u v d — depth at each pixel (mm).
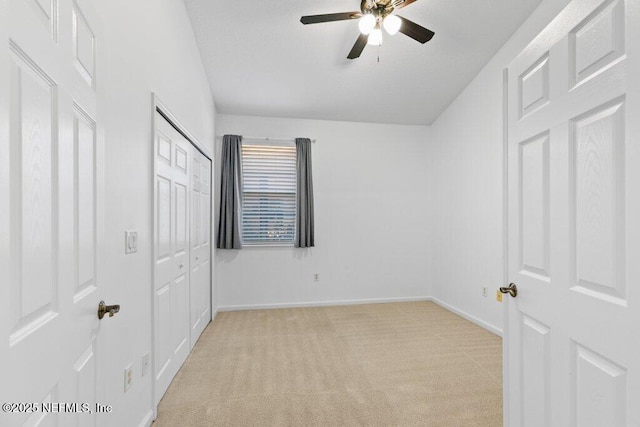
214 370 2217
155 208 1683
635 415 745
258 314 3572
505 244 1314
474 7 2393
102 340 1063
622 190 786
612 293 812
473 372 2193
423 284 4211
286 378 2105
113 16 1227
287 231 3904
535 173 1127
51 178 705
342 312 3656
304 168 3832
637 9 745
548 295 1053
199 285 2846
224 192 3639
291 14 2416
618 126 797
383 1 2039
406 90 3455
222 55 2838
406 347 2635
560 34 1000
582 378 911
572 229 951
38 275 654
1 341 527
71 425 807
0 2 523
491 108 3010
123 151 1332
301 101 3592
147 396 1620
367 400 1850
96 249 980
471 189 3338
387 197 4133
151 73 1637
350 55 2473
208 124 3188
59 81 734
